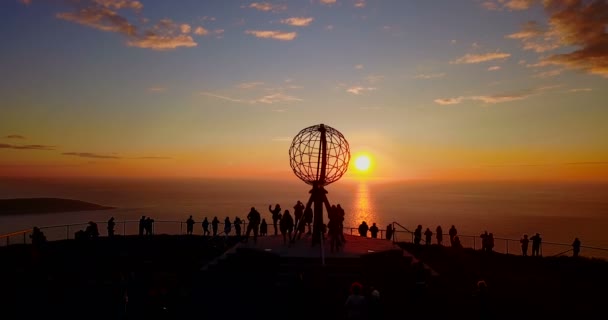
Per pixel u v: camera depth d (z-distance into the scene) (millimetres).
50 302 16859
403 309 15406
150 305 16531
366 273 19156
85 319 15188
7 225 145750
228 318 15250
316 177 25406
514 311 15797
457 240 27875
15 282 19469
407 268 20453
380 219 193750
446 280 19688
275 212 29297
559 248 97688
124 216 186000
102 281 19562
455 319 14523
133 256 26859
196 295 17547
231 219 168750
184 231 98438
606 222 194750
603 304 16859
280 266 19891
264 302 16625
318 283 17406
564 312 15758
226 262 21469
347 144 26359
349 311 11750
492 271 23609
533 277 22125
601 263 25312
